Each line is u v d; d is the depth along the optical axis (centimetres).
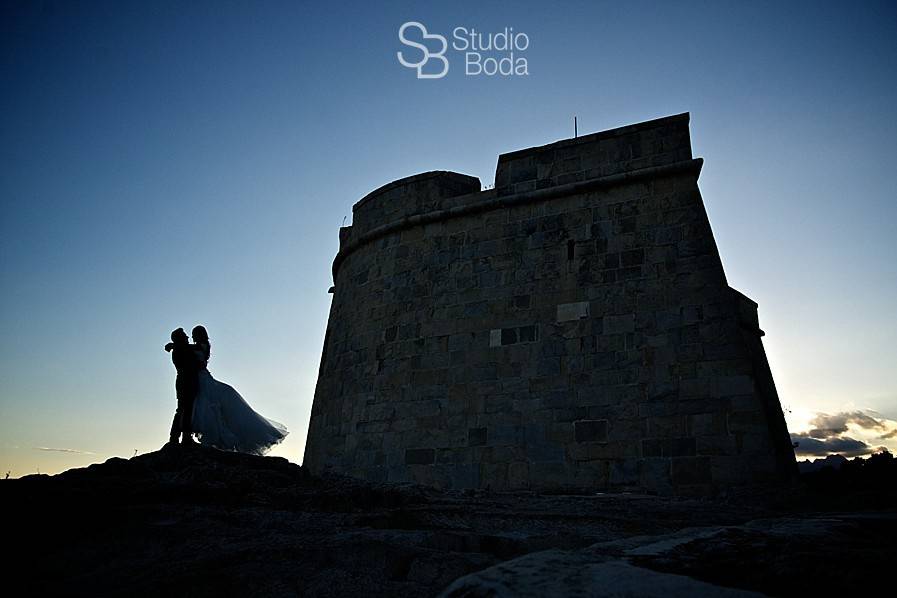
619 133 1555
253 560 343
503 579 203
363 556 342
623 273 1437
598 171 1549
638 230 1457
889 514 628
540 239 1571
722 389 1249
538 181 1620
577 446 1338
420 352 1636
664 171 1466
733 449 1196
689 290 1356
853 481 1095
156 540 404
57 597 301
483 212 1683
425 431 1538
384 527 499
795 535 360
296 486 685
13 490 483
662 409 1287
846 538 357
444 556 349
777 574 228
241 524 465
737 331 1281
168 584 308
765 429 1188
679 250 1398
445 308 1642
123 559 369
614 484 1271
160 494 543
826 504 888
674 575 210
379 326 1766
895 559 247
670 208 1442
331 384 1897
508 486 1372
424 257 1744
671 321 1348
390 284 1794
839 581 216
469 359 1548
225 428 848
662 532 524
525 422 1415
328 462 1755
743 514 714
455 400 1525
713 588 192
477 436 1459
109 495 515
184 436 812
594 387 1370
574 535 470
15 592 308
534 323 1496
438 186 1795
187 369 839
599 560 239
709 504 912
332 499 602
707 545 290
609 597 183
